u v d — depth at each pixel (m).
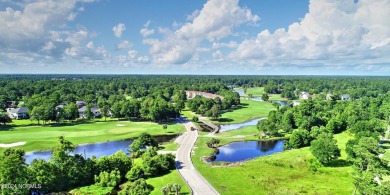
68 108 152.75
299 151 96.75
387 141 105.31
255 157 96.00
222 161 91.88
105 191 65.94
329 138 91.19
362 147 61.00
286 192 65.19
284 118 139.62
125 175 73.56
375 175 59.53
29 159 91.88
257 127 131.88
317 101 198.38
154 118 151.38
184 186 67.94
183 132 132.00
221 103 198.88
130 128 138.00
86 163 71.50
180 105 181.62
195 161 88.06
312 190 66.25
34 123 147.25
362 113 141.12
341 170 78.62
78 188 67.81
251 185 69.38
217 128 143.25
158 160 77.31
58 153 67.38
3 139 111.88
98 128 136.88
